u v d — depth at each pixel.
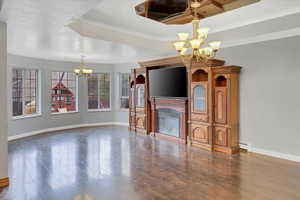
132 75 7.41
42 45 5.05
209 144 5.18
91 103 8.63
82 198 2.91
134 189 3.16
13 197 2.94
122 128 8.01
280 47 4.45
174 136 6.13
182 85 5.83
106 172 3.81
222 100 4.99
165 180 3.47
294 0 3.14
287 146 4.42
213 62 5.05
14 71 6.41
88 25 4.10
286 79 4.38
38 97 7.14
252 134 4.91
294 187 3.21
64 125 7.87
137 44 5.15
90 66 8.36
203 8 2.88
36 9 2.65
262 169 3.92
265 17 3.75
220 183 3.35
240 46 5.07
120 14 3.75
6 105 3.29
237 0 2.66
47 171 3.86
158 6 2.99
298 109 4.25
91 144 5.72
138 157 4.64
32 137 6.50
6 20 3.07
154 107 6.71
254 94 4.86
